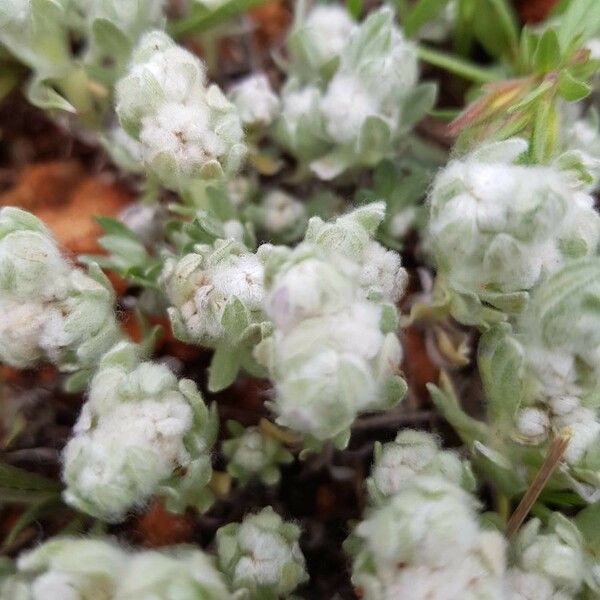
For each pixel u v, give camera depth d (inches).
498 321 2.5
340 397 1.8
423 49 3.2
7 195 3.3
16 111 3.3
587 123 3.0
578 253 2.3
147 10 2.9
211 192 2.7
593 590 2.3
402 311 3.0
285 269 1.9
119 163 2.9
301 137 2.9
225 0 3.0
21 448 2.8
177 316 2.4
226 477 2.7
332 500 2.8
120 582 1.9
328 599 2.6
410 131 3.2
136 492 2.1
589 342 2.1
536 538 2.2
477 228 2.1
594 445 2.2
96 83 3.1
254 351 2.2
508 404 2.4
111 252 2.8
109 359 2.2
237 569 2.3
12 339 2.3
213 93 2.5
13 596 2.1
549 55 2.8
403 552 1.9
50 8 2.8
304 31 3.0
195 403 2.3
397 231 2.9
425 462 2.3
